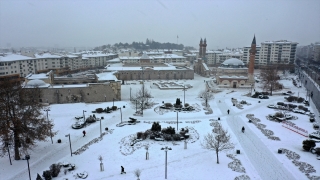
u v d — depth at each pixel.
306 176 42.50
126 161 47.84
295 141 58.25
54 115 80.31
